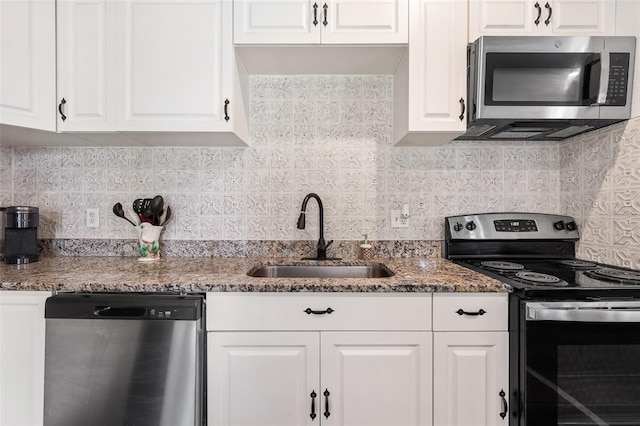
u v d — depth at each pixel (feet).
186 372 4.13
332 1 5.13
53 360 4.17
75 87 5.21
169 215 6.18
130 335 4.15
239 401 4.25
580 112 5.01
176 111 5.18
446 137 5.65
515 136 6.09
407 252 6.38
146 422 4.15
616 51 4.95
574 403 3.98
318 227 6.39
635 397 3.99
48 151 6.35
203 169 6.40
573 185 6.10
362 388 4.26
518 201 6.42
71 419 4.17
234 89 5.29
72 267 5.29
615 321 3.90
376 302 4.27
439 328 4.27
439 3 5.16
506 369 4.27
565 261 5.80
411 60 5.16
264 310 4.25
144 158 6.39
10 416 4.32
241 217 6.40
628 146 5.05
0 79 4.72
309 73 6.30
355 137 6.39
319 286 4.21
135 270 5.06
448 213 6.40
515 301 4.15
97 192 6.39
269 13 5.14
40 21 5.05
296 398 4.25
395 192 6.40
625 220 5.11
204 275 4.70
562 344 3.99
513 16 5.24
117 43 5.18
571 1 5.22
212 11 5.17
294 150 6.38
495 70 4.98
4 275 4.66
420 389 4.25
